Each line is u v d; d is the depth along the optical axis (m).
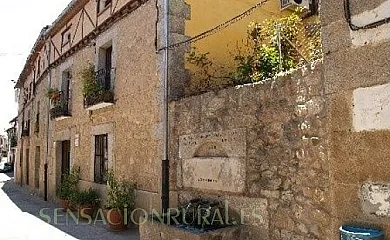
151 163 5.83
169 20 5.74
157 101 5.77
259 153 3.99
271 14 7.18
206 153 4.76
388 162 2.61
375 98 2.71
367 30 2.79
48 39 12.71
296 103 3.61
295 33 5.15
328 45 3.10
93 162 8.11
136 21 6.70
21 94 20.22
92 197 7.66
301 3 5.30
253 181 4.03
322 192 3.27
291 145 3.63
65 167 10.97
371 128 2.73
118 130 7.04
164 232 4.32
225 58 6.29
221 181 4.45
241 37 6.62
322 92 3.31
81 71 8.62
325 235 3.22
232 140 4.33
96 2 8.59
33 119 15.17
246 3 6.80
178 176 5.21
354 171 2.84
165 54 5.64
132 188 6.27
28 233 6.17
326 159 3.24
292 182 3.59
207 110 4.76
